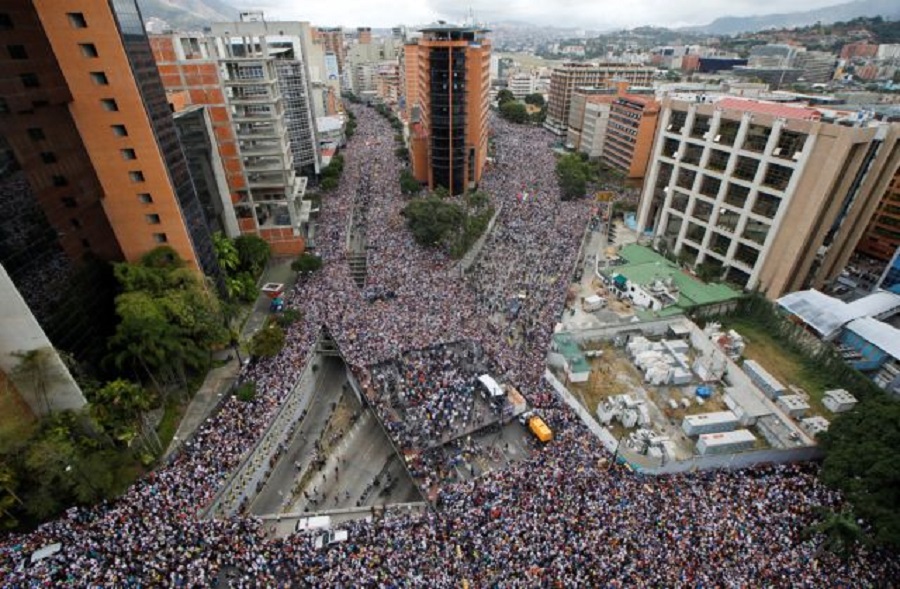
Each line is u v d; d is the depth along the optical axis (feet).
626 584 128.06
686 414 212.43
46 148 160.15
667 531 143.74
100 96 174.91
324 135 596.29
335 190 463.01
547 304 278.67
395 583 129.80
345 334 237.86
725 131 299.58
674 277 310.65
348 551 141.59
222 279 245.45
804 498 157.89
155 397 182.09
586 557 134.92
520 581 129.08
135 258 208.23
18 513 144.56
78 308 174.19
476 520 149.18
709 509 152.76
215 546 140.05
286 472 195.21
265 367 216.95
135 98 177.58
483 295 283.79
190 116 249.34
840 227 275.59
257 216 325.42
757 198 285.43
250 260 282.97
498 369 221.87
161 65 265.34
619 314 284.41
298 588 130.72
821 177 247.09
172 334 178.09
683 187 336.90
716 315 283.79
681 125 335.26
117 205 196.03
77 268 175.11
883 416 160.86
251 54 302.45
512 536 142.20
